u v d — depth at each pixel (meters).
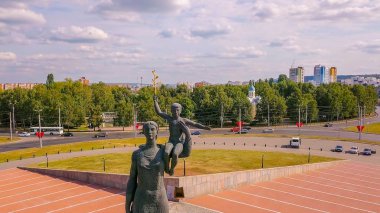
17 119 142.38
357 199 46.09
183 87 178.62
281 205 42.97
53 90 147.38
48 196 46.47
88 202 43.75
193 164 60.06
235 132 124.94
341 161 69.62
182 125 16.75
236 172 50.06
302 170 60.88
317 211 41.16
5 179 55.72
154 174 14.77
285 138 105.44
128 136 117.25
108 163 62.84
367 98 180.62
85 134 125.38
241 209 41.09
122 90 195.12
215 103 146.88
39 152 79.38
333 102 159.25
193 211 37.75
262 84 199.88
